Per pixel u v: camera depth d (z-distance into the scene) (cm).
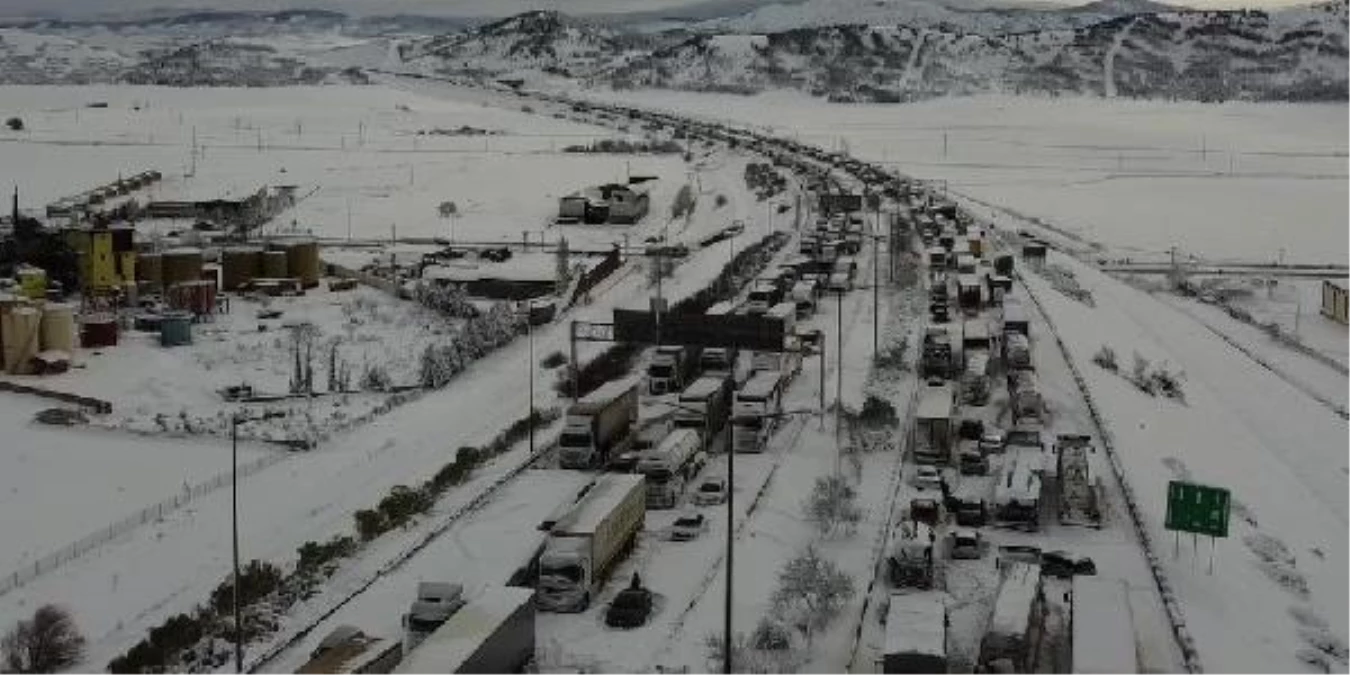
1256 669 5116
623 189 18738
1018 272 13938
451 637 4347
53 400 8731
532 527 6209
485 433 8125
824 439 8025
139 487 7006
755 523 6494
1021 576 5300
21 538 6231
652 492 6762
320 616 5353
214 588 5588
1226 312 14362
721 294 12306
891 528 6450
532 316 11194
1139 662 4588
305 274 12794
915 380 9406
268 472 7281
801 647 5059
